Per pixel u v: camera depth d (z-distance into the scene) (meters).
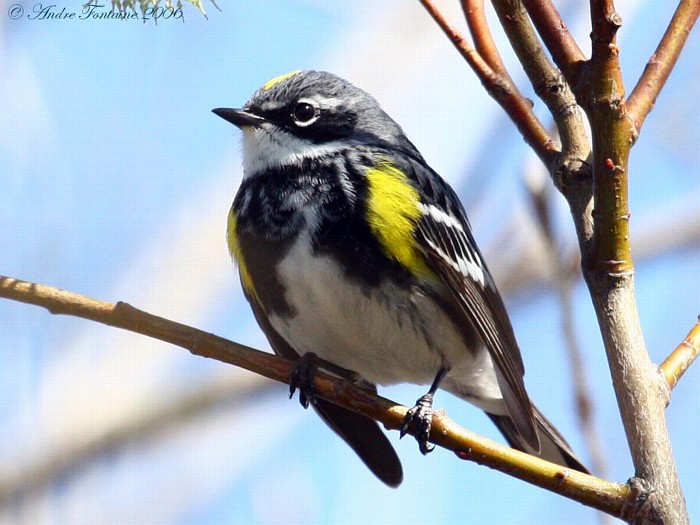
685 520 6.54
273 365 8.09
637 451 6.70
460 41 8.30
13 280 7.82
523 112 8.13
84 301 7.86
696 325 7.49
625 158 6.75
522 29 7.61
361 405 8.47
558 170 7.53
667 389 6.92
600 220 6.91
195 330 8.09
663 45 7.70
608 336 6.93
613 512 6.72
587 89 6.62
